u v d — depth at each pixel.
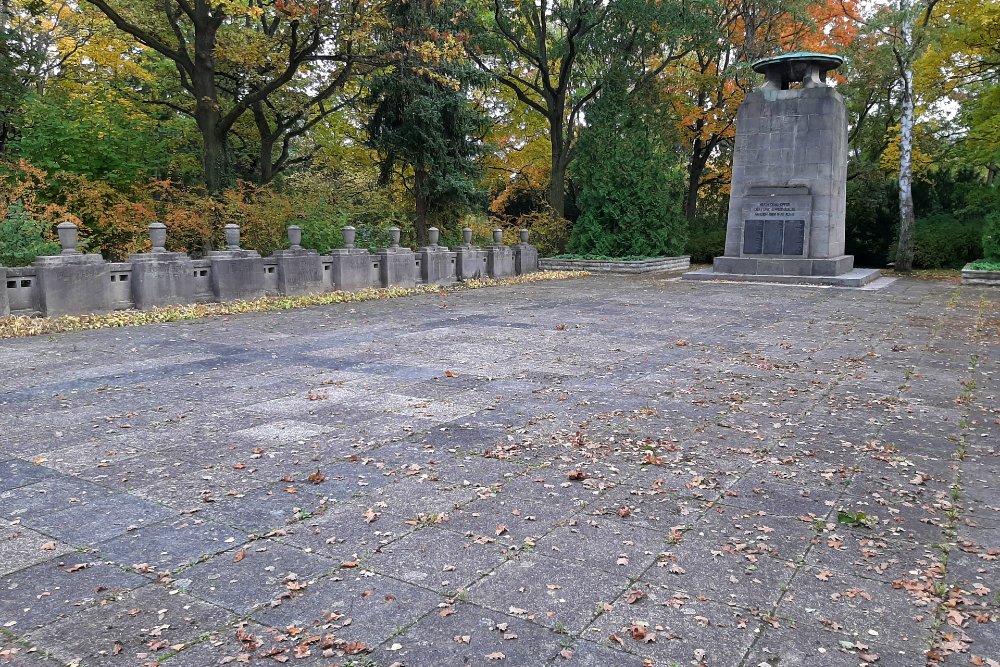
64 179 17.81
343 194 23.77
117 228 17.80
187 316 13.47
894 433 6.17
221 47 21.86
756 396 7.47
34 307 12.29
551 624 3.22
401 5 22.77
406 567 3.74
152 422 6.39
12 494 4.70
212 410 6.82
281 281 16.64
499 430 6.19
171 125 25.91
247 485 4.88
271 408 6.90
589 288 20.33
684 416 6.68
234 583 3.56
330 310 14.90
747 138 22.91
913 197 32.50
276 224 19.72
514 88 31.14
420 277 21.06
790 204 22.38
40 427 6.22
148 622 3.22
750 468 5.29
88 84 25.09
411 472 5.13
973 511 4.53
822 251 22.16
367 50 21.56
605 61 29.19
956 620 3.26
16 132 22.11
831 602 3.43
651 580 3.62
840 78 29.27
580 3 27.17
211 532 4.14
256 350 10.04
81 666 2.89
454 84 22.53
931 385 7.98
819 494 4.79
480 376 8.38
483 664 2.93
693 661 2.96
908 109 25.98
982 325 12.66
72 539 4.05
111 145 19.06
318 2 18.44
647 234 28.22
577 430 6.19
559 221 30.73
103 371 8.57
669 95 30.09
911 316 13.95
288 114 28.50
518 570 3.71
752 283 21.61
